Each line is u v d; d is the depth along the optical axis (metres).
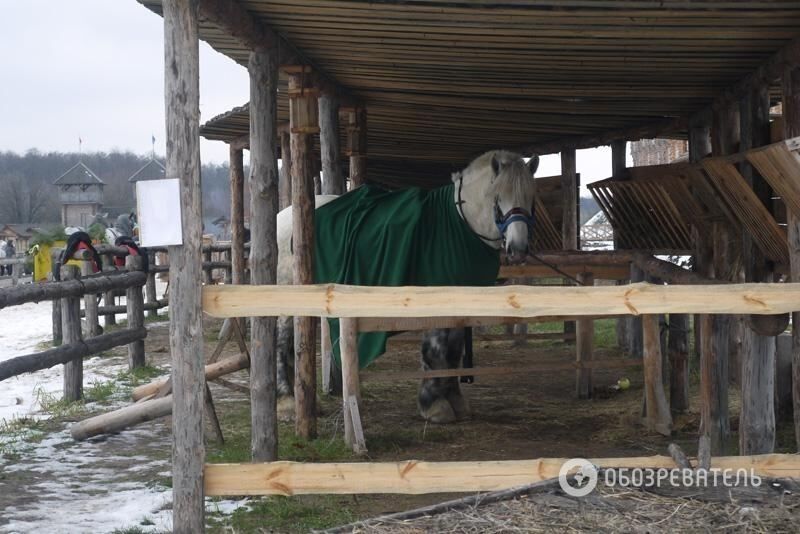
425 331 7.33
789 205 4.82
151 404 6.96
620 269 8.43
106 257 14.33
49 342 12.81
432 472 4.11
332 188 8.18
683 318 7.57
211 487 4.15
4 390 9.32
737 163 5.94
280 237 7.72
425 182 15.36
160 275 22.23
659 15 4.81
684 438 6.76
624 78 6.47
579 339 8.41
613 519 3.69
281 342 7.70
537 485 4.04
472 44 5.83
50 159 87.62
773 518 3.68
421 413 7.46
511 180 6.51
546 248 11.12
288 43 6.08
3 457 6.37
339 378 8.68
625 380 8.69
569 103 7.75
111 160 86.12
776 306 4.09
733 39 5.22
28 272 26.45
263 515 4.95
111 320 14.56
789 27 4.95
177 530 4.13
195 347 4.12
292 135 6.56
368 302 4.02
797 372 5.08
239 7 5.07
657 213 8.41
